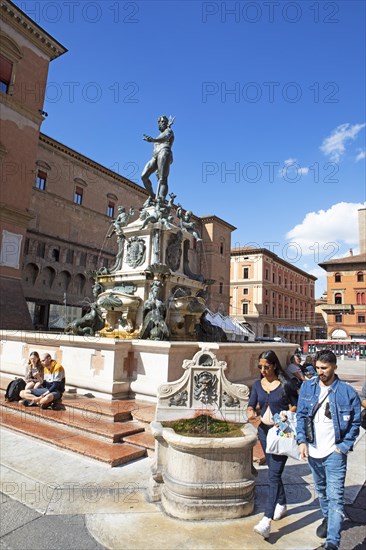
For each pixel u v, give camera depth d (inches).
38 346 395.9
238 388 186.9
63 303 1445.6
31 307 1337.4
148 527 146.3
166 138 510.3
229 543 136.9
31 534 140.9
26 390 309.9
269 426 161.2
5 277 943.7
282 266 3075.8
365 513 167.2
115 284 469.4
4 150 970.1
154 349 317.4
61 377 307.7
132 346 331.3
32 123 1072.8
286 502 174.9
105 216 1670.8
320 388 148.0
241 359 388.2
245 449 157.4
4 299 908.6
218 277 2265.0
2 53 1001.5
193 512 151.6
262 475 203.3
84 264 1549.0
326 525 143.9
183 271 501.0
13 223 983.6
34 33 1080.2
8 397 319.9
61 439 241.0
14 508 161.0
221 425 173.9
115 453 218.2
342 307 2475.4
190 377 187.8
